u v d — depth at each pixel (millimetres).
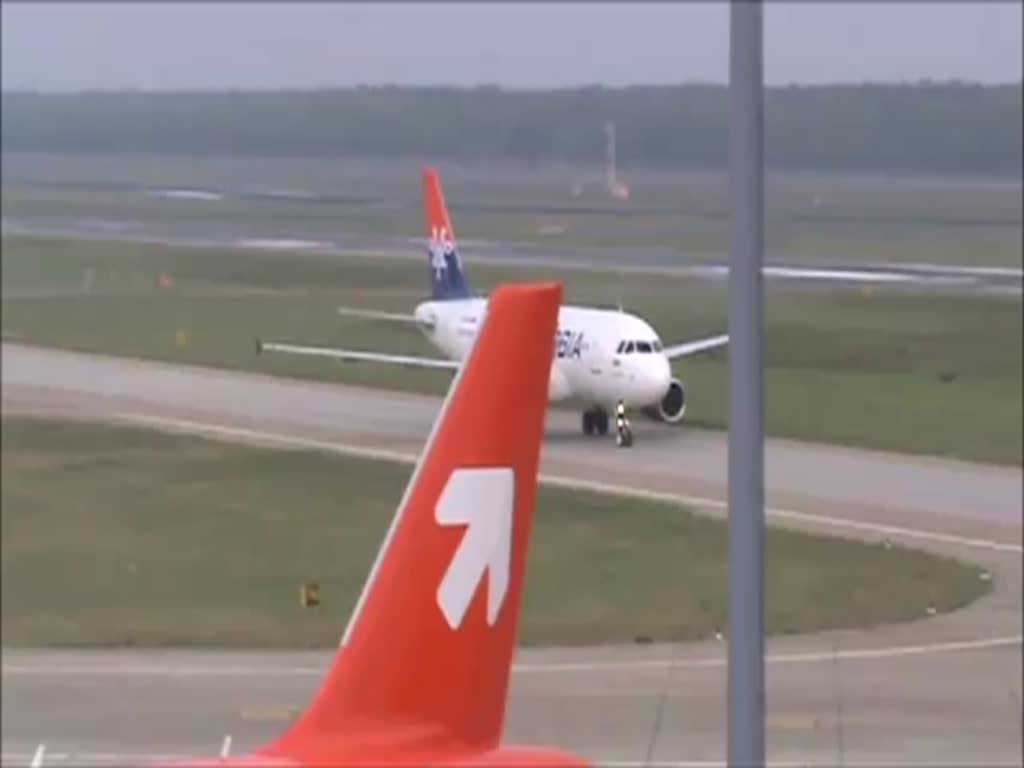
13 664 182750
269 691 172875
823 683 175625
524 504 57250
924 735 157500
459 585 56406
